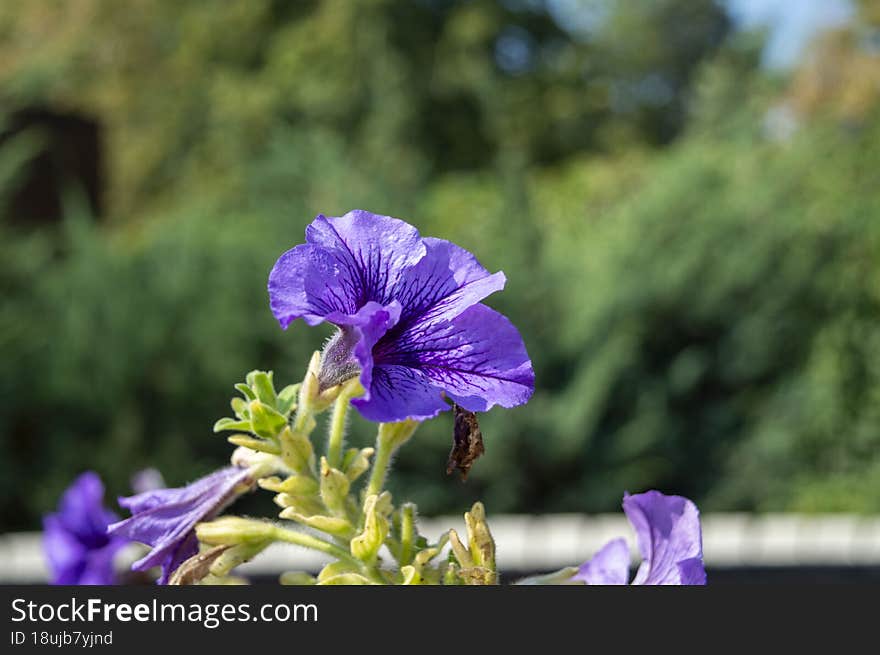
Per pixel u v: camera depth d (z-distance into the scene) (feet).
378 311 3.77
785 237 26.63
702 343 26.50
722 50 46.75
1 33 77.46
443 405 3.78
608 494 23.99
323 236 3.98
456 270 4.11
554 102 88.43
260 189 28.48
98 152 38.58
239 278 25.30
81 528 7.41
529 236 25.70
